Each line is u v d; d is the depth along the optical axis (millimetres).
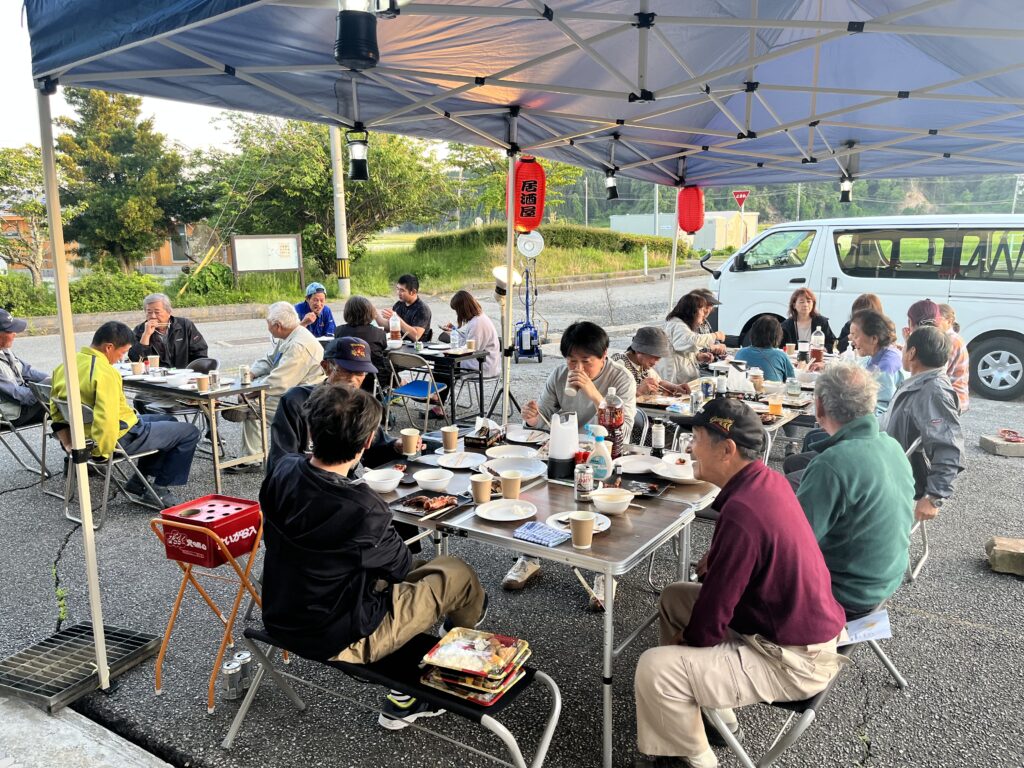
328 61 3436
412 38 3539
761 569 2100
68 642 3145
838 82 4996
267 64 3320
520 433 3678
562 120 5223
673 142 5996
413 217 21891
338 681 2973
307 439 3412
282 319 5398
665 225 30484
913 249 8508
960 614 3531
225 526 2727
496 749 2557
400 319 7914
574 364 3594
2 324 5543
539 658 3143
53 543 4367
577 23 3564
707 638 2135
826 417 2572
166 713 2756
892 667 2914
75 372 2740
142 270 19766
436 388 6758
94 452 4500
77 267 18375
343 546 2160
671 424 4996
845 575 2457
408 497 2777
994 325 8109
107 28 2389
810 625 2117
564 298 18688
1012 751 2545
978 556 4188
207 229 19812
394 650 2350
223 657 3125
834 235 9008
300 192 19625
